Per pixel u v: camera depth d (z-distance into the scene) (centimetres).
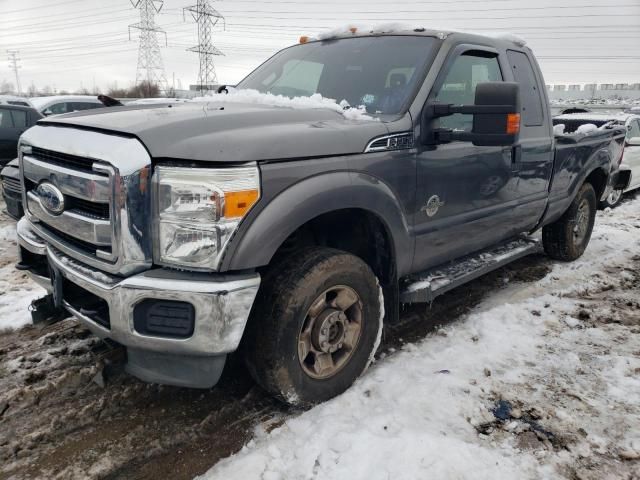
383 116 309
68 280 273
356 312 289
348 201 264
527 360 334
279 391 260
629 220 806
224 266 224
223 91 415
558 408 283
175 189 221
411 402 281
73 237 258
